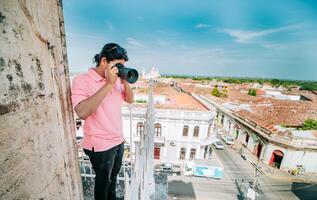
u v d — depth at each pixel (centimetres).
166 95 2272
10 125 70
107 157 167
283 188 1788
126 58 158
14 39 71
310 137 2053
